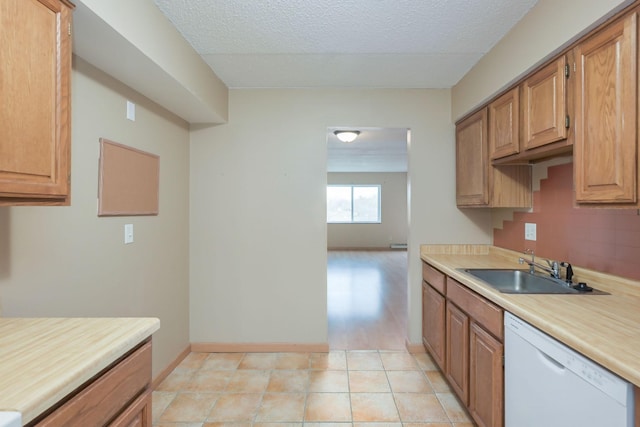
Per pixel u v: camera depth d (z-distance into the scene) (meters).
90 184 1.70
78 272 1.63
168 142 2.51
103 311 1.80
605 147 1.28
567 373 1.10
